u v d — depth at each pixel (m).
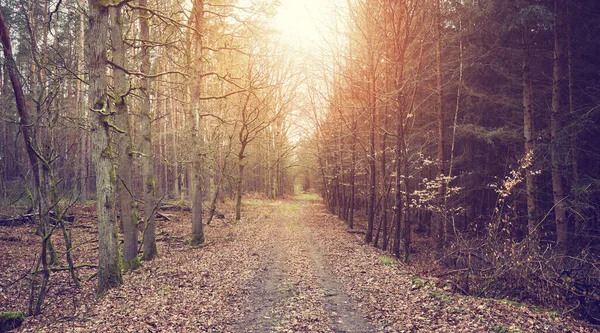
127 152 11.96
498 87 17.92
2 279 11.07
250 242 17.73
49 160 10.30
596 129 13.88
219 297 9.37
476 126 16.77
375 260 13.89
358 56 20.47
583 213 13.91
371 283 10.59
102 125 9.62
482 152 20.78
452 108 20.91
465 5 17.25
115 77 11.51
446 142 21.06
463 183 20.38
